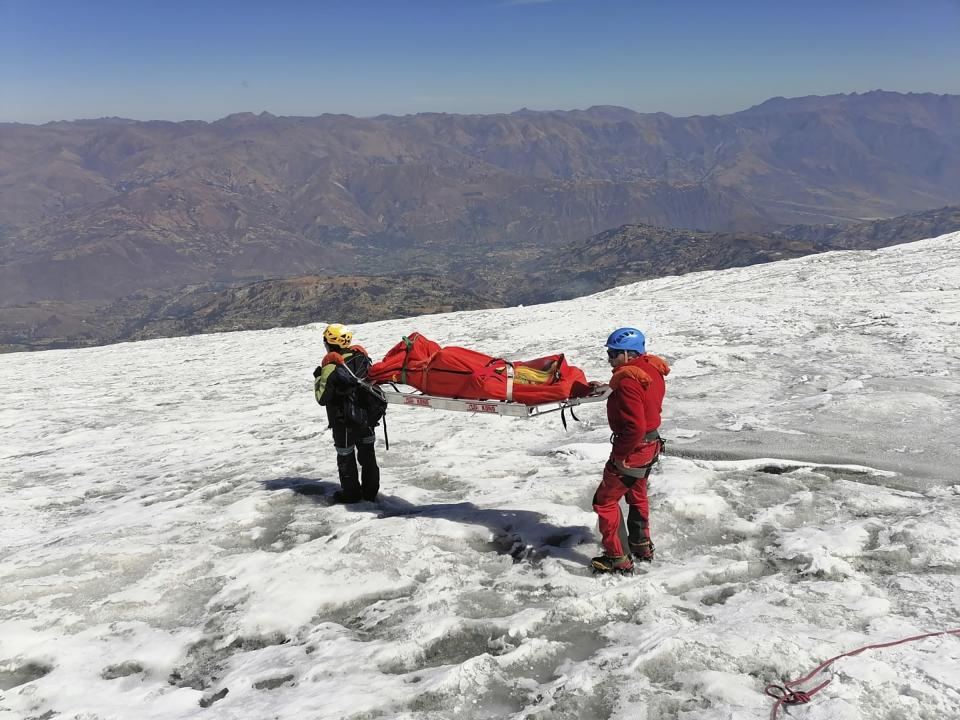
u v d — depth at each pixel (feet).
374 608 14.28
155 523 20.76
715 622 12.55
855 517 17.85
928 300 52.06
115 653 13.23
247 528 19.94
